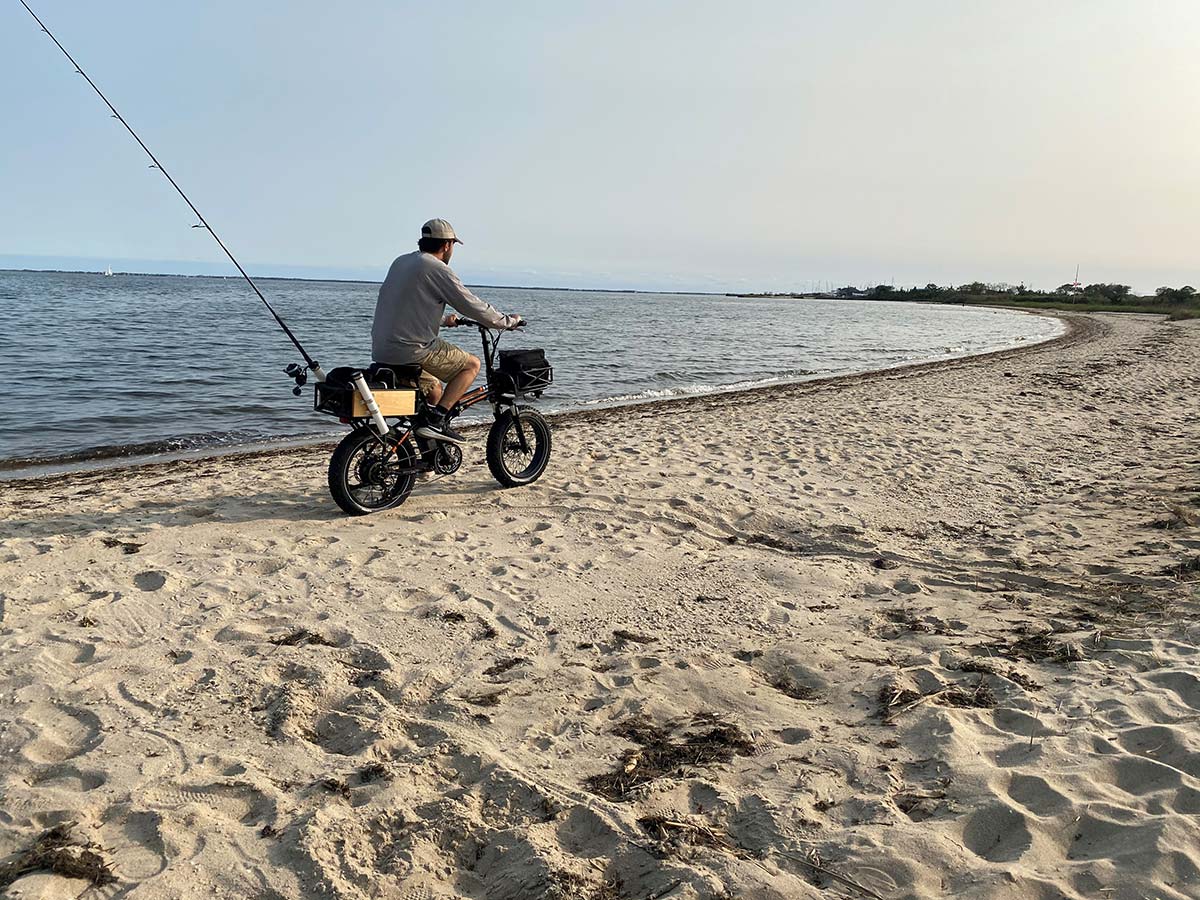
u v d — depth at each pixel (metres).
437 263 6.29
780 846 2.62
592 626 4.43
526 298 154.00
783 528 6.51
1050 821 2.71
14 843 2.55
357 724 3.32
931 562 5.74
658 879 2.46
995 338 41.81
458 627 4.34
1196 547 5.88
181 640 4.02
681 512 6.75
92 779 2.88
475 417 14.07
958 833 2.68
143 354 21.33
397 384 6.43
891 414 12.50
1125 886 2.39
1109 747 3.15
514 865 2.54
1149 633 4.29
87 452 10.29
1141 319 56.94
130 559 5.17
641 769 3.07
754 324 57.78
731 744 3.25
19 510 6.48
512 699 3.61
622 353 28.61
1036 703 3.55
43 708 3.35
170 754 3.05
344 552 5.43
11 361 18.53
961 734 3.28
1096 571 5.48
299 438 11.67
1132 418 12.49
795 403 14.28
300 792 2.86
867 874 2.47
